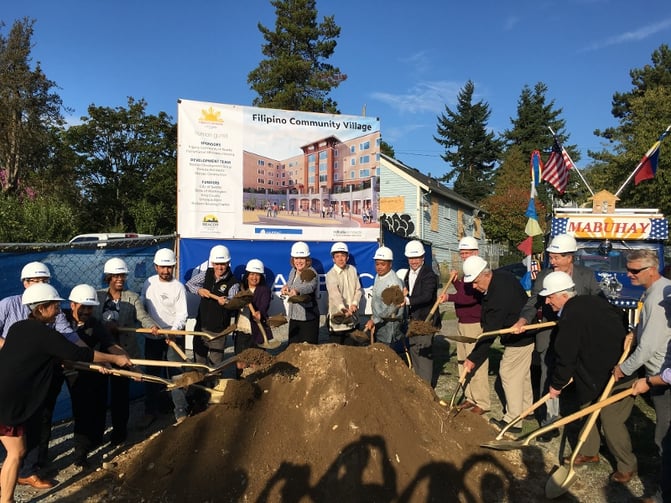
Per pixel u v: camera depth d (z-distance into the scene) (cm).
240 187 755
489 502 405
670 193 1791
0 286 510
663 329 382
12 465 370
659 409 389
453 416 501
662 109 2327
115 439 525
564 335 438
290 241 783
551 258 517
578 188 3950
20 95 2606
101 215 3475
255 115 762
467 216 3622
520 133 5556
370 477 399
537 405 457
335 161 806
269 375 482
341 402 438
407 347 690
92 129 3428
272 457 415
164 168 3484
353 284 681
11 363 369
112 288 552
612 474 452
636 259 406
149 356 577
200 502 395
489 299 545
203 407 568
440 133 5838
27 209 1906
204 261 736
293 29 3359
